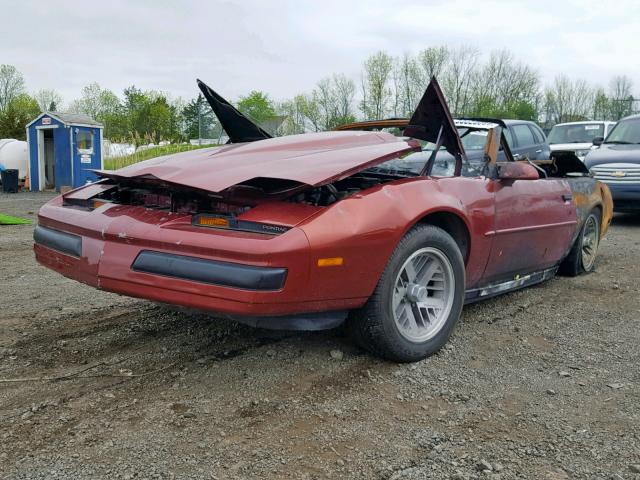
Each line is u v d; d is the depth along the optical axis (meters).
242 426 2.55
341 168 2.94
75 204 3.59
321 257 2.70
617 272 5.82
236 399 2.80
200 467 2.23
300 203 2.91
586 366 3.34
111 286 2.94
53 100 53.97
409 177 3.58
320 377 3.06
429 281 3.43
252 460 2.29
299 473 2.21
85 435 2.45
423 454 2.36
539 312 4.39
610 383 3.09
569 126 14.94
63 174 17.44
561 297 4.83
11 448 2.34
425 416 2.68
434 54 37.41
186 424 2.55
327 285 2.78
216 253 2.64
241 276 2.57
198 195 2.99
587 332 3.94
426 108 3.45
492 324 4.06
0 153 18.67
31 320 3.95
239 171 2.95
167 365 3.19
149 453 2.32
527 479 2.20
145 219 2.96
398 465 2.28
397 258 3.07
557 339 3.79
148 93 43.66
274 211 2.81
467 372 3.19
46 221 3.46
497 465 2.28
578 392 2.98
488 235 3.76
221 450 2.35
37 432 2.47
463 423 2.62
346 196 2.98
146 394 2.84
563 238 4.80
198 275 2.66
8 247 7.00
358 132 3.73
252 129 4.36
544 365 3.34
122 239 2.91
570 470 2.26
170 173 3.04
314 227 2.71
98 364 3.20
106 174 3.33
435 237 3.28
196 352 3.38
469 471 2.24
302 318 2.90
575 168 5.84
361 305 3.01
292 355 3.34
